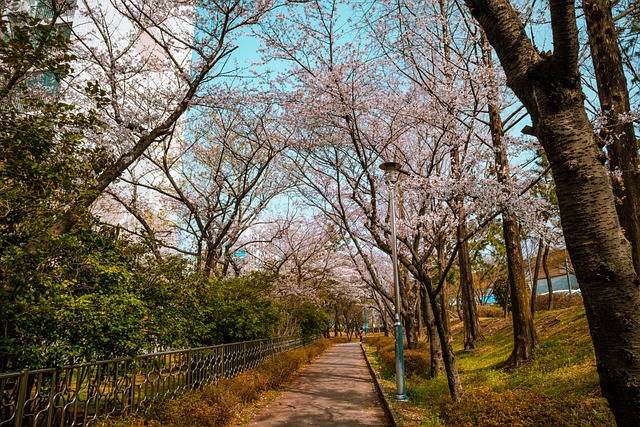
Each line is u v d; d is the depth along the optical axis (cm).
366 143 1022
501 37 323
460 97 872
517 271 1128
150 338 573
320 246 1955
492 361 1284
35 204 385
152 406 552
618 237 270
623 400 253
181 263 659
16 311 364
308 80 918
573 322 1257
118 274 495
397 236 841
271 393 1003
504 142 805
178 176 1519
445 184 730
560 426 476
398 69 984
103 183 615
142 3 936
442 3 1018
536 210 802
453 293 3512
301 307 2105
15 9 570
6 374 336
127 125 763
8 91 373
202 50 816
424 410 765
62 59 391
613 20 834
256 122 1234
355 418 746
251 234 2066
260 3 886
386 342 2211
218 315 909
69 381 415
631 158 723
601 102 755
